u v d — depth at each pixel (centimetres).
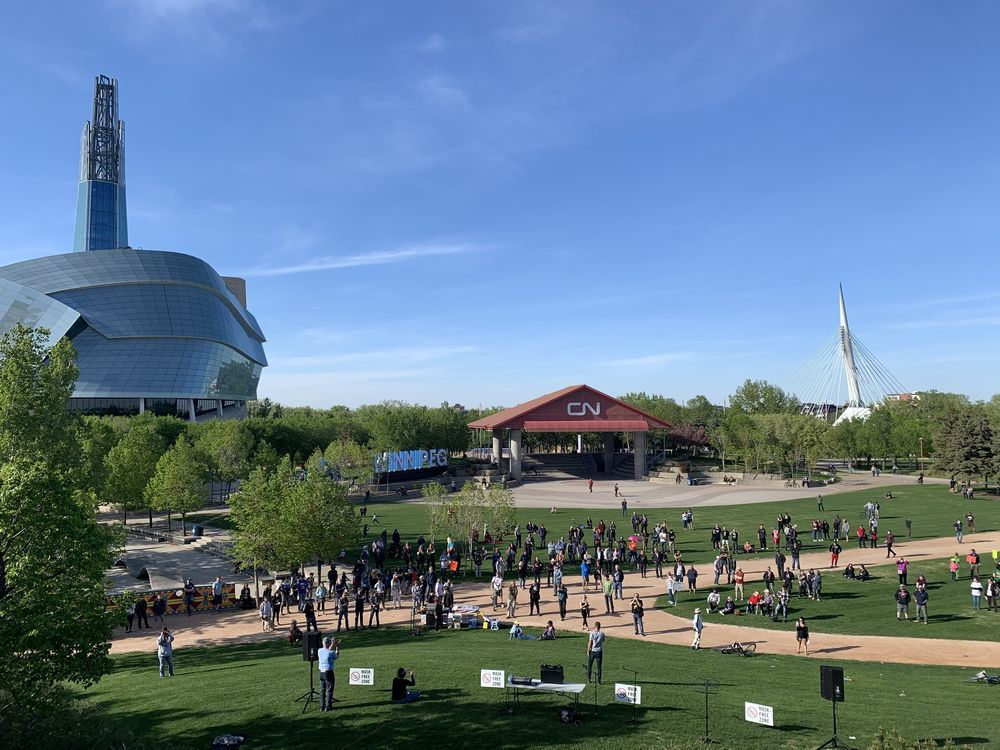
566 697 1853
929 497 6944
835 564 4078
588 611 2977
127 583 4522
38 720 1652
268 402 19888
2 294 12825
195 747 1556
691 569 3594
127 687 2178
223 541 5631
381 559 4316
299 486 3816
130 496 6425
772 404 13700
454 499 4516
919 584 2998
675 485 9138
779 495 7700
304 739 1571
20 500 1680
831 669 1514
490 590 3794
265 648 2764
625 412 10344
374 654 2388
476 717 1689
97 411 13612
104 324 13988
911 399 14550
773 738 1560
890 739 1400
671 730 1606
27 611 1593
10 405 3325
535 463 11500
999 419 8244
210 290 15688
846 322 17912
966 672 2288
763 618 3086
